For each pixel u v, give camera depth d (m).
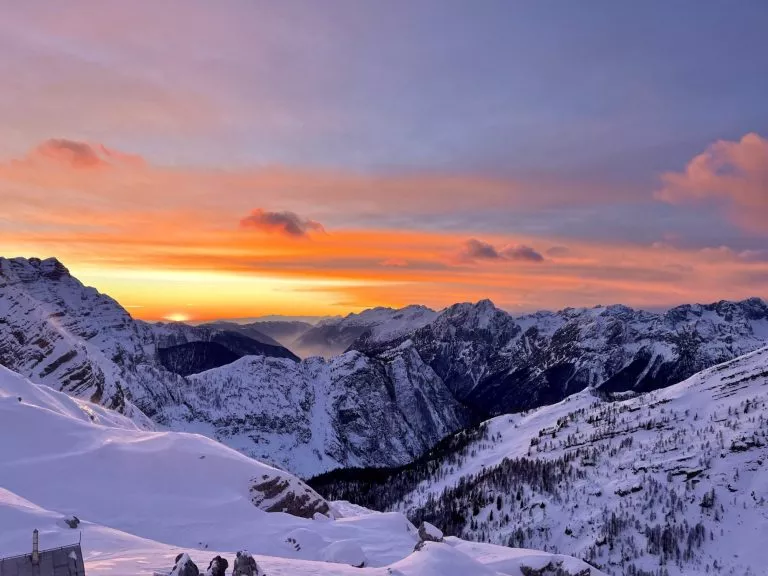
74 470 95.94
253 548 83.75
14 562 38.78
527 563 91.75
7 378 165.88
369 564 85.56
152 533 83.88
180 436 113.56
